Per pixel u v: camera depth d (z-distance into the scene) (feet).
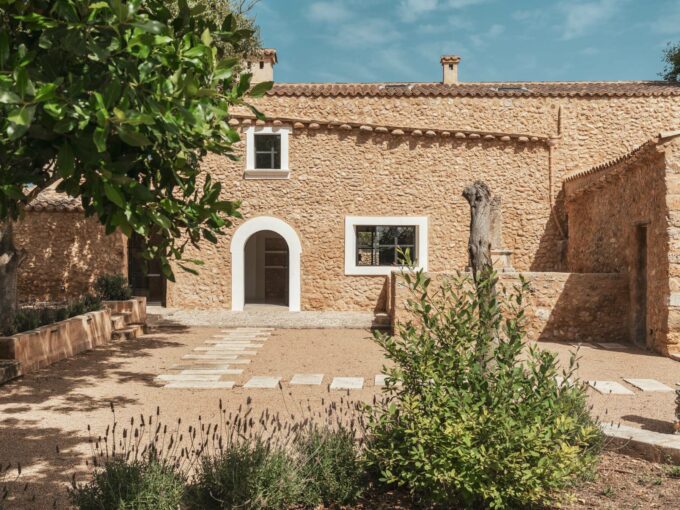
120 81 9.00
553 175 54.75
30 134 8.55
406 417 13.55
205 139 11.05
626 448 17.01
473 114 56.44
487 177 54.44
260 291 64.39
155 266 62.69
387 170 53.72
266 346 38.17
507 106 56.59
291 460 13.84
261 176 53.21
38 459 16.81
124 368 31.22
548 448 12.55
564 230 54.29
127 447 17.65
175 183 11.12
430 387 13.66
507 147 54.60
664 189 34.32
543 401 13.33
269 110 55.06
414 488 13.10
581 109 56.49
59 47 8.92
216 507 12.89
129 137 7.95
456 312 14.44
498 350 13.87
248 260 64.03
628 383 27.96
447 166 54.03
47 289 52.26
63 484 14.85
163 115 8.90
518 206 54.54
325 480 13.70
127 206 8.96
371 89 56.80
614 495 13.98
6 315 32.73
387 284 52.47
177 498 12.36
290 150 53.42
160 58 9.53
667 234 34.06
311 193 53.36
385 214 53.67
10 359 28.86
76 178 9.61
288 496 13.16
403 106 56.03
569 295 40.60
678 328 34.09
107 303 43.86
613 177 41.60
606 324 40.50
